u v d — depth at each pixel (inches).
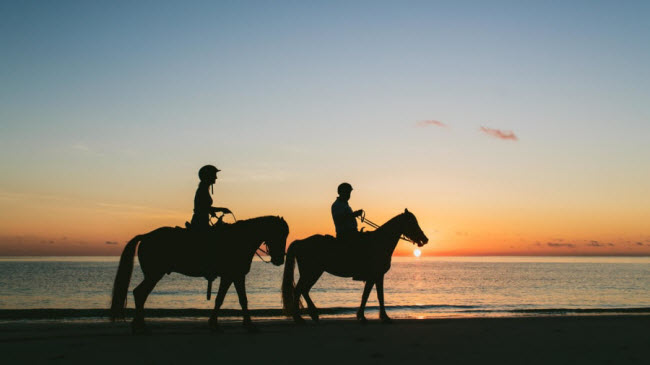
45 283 2352.4
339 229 492.7
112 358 319.6
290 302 501.0
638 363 319.9
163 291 1771.7
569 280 3021.7
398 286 2311.8
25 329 487.5
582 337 429.7
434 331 455.5
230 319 667.4
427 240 496.7
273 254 429.4
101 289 1889.8
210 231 407.5
